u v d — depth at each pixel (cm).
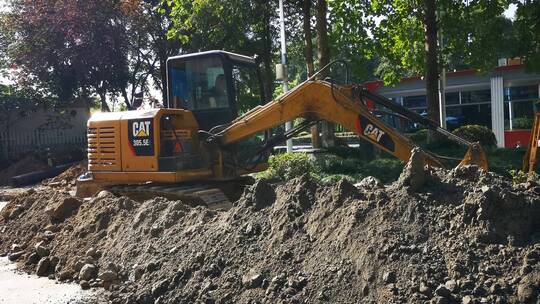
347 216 521
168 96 1044
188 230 632
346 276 470
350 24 1772
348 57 1845
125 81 2694
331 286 468
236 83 1038
